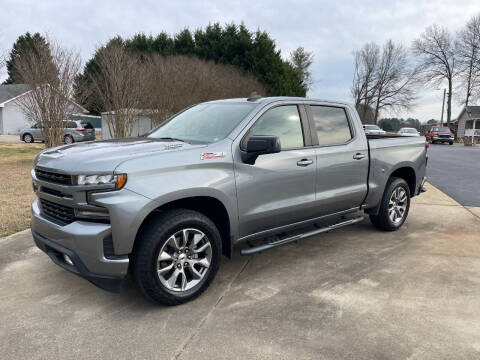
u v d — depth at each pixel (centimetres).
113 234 268
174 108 1772
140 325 280
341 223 448
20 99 1241
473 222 565
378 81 5759
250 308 305
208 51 3100
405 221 570
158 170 286
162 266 299
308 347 253
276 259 412
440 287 343
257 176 345
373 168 466
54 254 309
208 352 248
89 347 254
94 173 269
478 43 4238
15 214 574
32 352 249
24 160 1318
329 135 421
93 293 332
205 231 315
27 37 3422
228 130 345
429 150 2355
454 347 253
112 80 1334
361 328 275
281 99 386
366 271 380
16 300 319
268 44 3178
